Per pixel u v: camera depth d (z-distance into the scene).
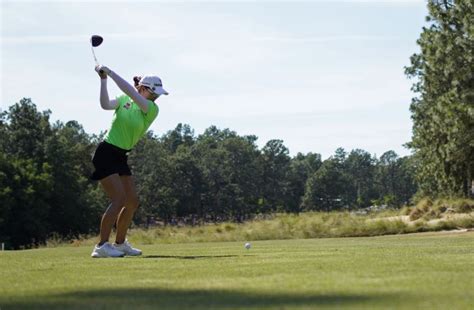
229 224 26.67
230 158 145.00
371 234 22.70
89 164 92.75
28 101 85.38
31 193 68.12
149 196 117.88
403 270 5.46
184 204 125.88
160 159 122.94
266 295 4.04
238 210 133.50
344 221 24.84
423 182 63.81
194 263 6.71
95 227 78.88
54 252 10.90
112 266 6.48
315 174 156.62
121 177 8.75
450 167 42.66
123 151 8.66
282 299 3.85
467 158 39.59
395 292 4.07
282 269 5.73
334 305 3.57
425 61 38.84
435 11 37.16
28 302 3.92
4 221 66.12
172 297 4.04
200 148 146.88
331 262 6.39
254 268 5.91
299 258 7.11
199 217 129.62
